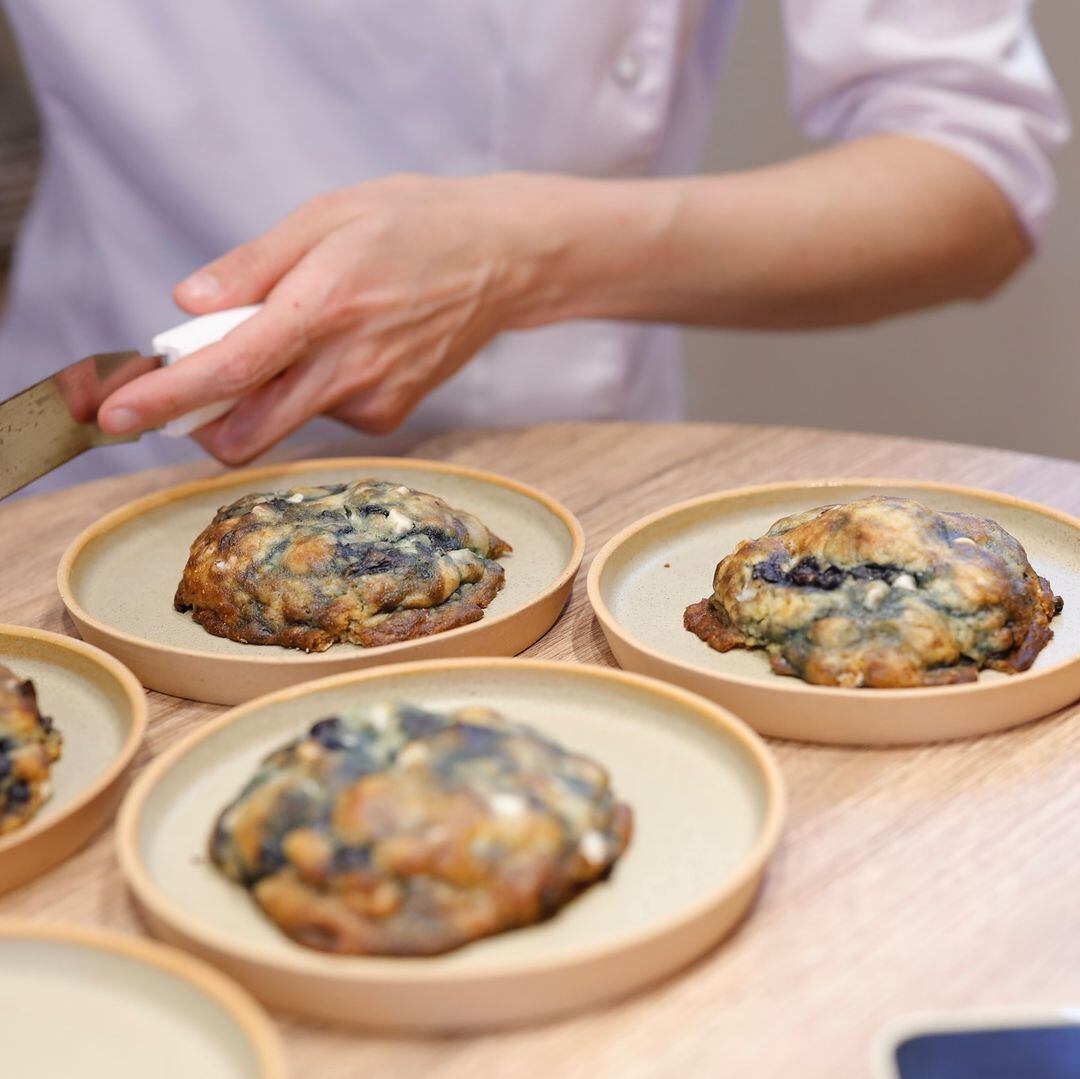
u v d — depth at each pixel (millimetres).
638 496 808
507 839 578
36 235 1021
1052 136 970
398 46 908
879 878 607
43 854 614
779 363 1505
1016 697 655
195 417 771
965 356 1429
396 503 735
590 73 920
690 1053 560
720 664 691
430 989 555
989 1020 558
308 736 612
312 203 818
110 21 914
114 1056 547
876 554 688
